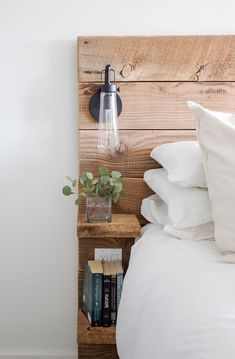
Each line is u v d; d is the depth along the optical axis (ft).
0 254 5.78
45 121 5.58
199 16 5.47
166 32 5.48
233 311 2.72
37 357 5.90
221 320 2.62
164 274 3.63
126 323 3.73
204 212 4.47
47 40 5.45
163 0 5.44
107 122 5.23
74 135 5.62
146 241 4.61
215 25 5.49
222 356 2.27
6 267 5.81
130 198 5.55
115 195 4.96
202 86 5.42
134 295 3.75
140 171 5.52
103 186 4.94
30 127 5.58
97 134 5.44
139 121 5.45
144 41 5.32
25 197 5.70
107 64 5.30
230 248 3.96
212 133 4.09
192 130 5.48
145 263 4.05
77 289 5.81
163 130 5.48
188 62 5.37
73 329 5.92
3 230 5.74
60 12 5.41
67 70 5.50
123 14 5.44
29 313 5.87
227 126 4.08
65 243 5.80
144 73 5.37
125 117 5.44
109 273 5.05
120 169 5.51
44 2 5.39
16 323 5.87
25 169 5.65
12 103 5.53
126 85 5.38
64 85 5.53
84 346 5.30
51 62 5.48
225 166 3.99
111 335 4.96
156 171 5.26
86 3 5.41
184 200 4.54
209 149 4.08
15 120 5.56
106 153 5.46
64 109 5.57
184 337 2.62
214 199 4.08
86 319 5.22
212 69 5.39
